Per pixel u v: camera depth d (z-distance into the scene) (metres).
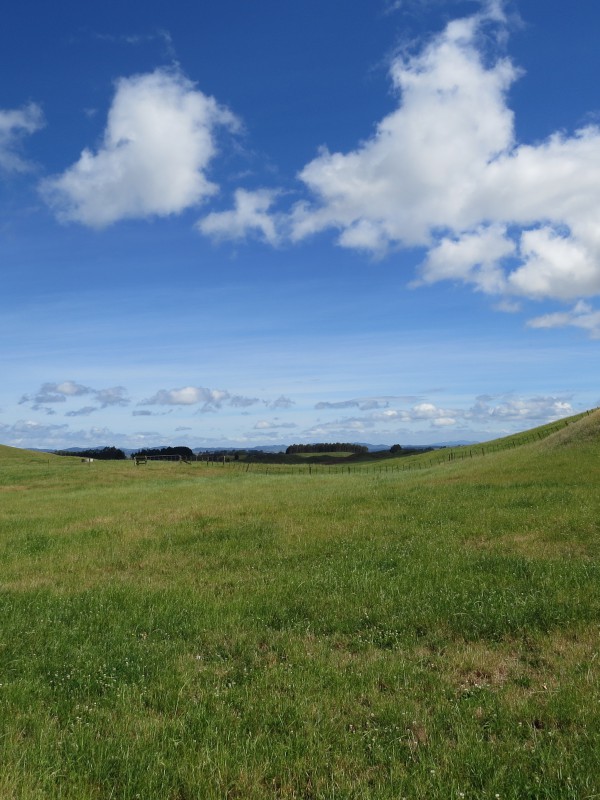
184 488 44.19
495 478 34.94
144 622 11.20
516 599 11.44
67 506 32.78
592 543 16.44
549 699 7.54
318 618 11.35
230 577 14.84
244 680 8.55
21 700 7.89
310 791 6.00
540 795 5.79
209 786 5.94
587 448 41.69
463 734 6.80
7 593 13.55
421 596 12.33
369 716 7.40
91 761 6.39
